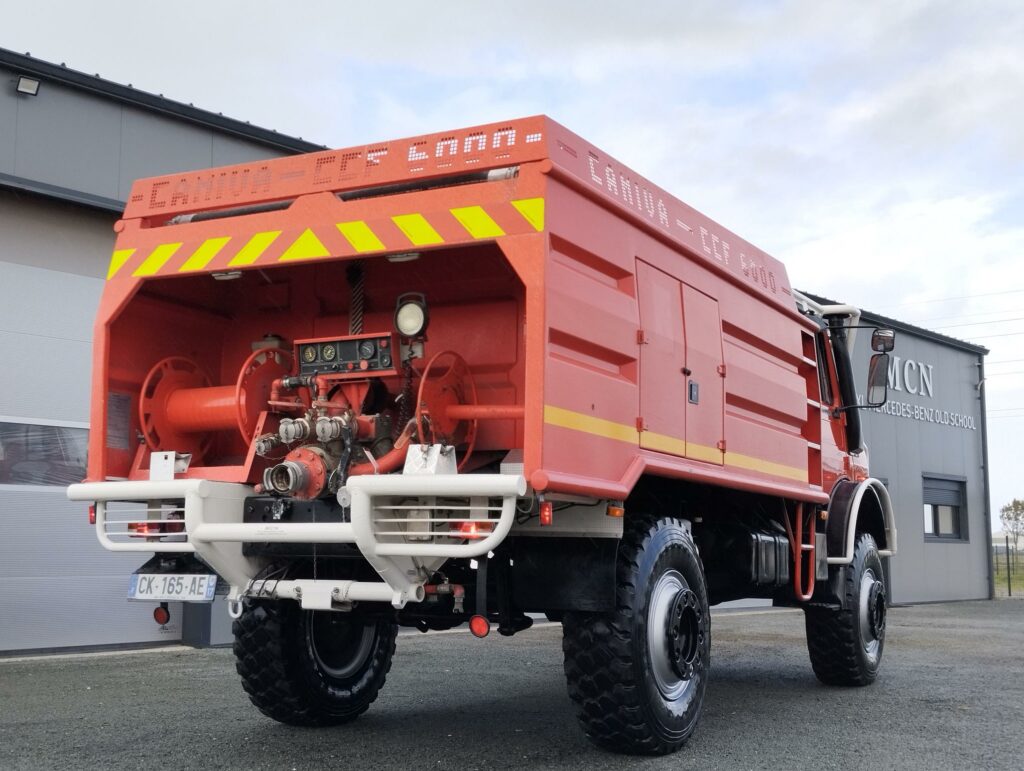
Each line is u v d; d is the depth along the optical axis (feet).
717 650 34.68
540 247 14.08
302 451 15.49
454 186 14.88
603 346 15.49
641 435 16.52
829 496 25.02
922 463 74.54
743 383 20.85
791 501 23.27
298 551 15.48
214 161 35.60
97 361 16.87
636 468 15.90
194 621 32.42
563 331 14.42
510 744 17.48
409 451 14.33
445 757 16.39
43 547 30.42
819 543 24.06
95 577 31.42
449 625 18.72
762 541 21.26
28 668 27.30
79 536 31.24
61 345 31.53
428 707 21.52
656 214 17.95
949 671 28.73
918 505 73.67
